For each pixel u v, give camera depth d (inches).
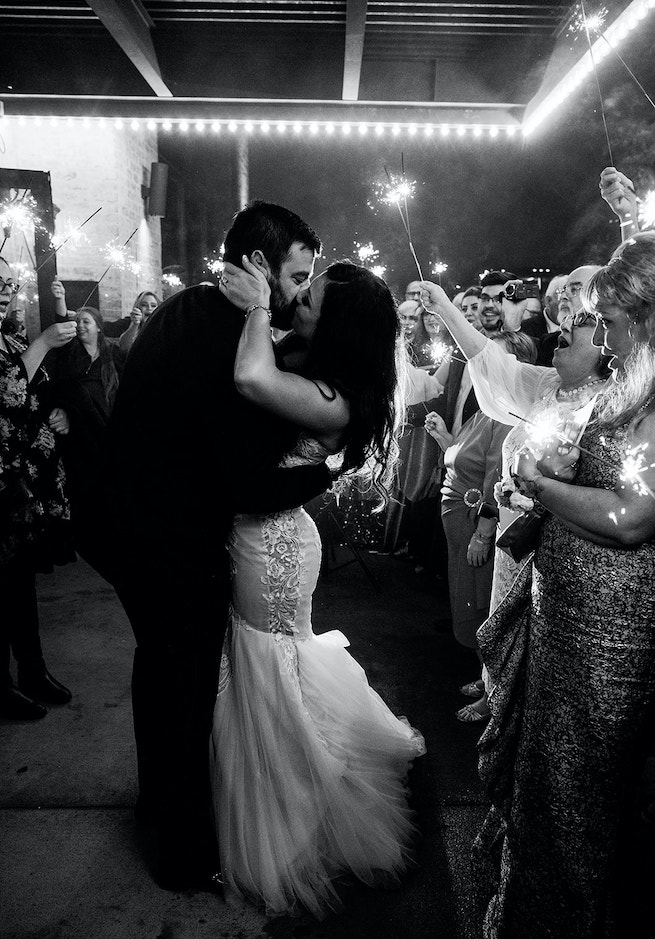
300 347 86.4
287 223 80.4
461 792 102.0
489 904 75.8
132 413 79.7
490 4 167.9
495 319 165.0
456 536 122.6
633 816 66.2
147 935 77.5
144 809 93.8
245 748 84.5
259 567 84.1
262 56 193.8
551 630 65.8
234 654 86.2
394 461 92.7
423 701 127.4
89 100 209.3
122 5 160.1
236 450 76.9
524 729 69.0
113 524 80.1
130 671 136.9
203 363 77.5
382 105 207.6
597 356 80.7
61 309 210.5
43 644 148.0
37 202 223.1
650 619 61.8
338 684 94.7
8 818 95.7
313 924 79.4
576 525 62.3
